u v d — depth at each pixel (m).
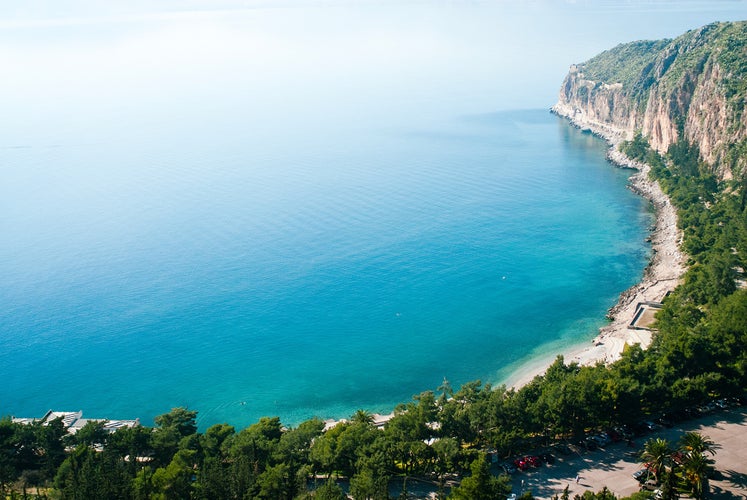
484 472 122.62
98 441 157.88
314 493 129.50
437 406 157.38
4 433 157.50
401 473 142.00
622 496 128.88
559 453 147.12
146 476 133.50
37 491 140.38
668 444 129.12
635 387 153.00
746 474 133.25
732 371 164.62
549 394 152.88
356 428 147.50
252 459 141.25
